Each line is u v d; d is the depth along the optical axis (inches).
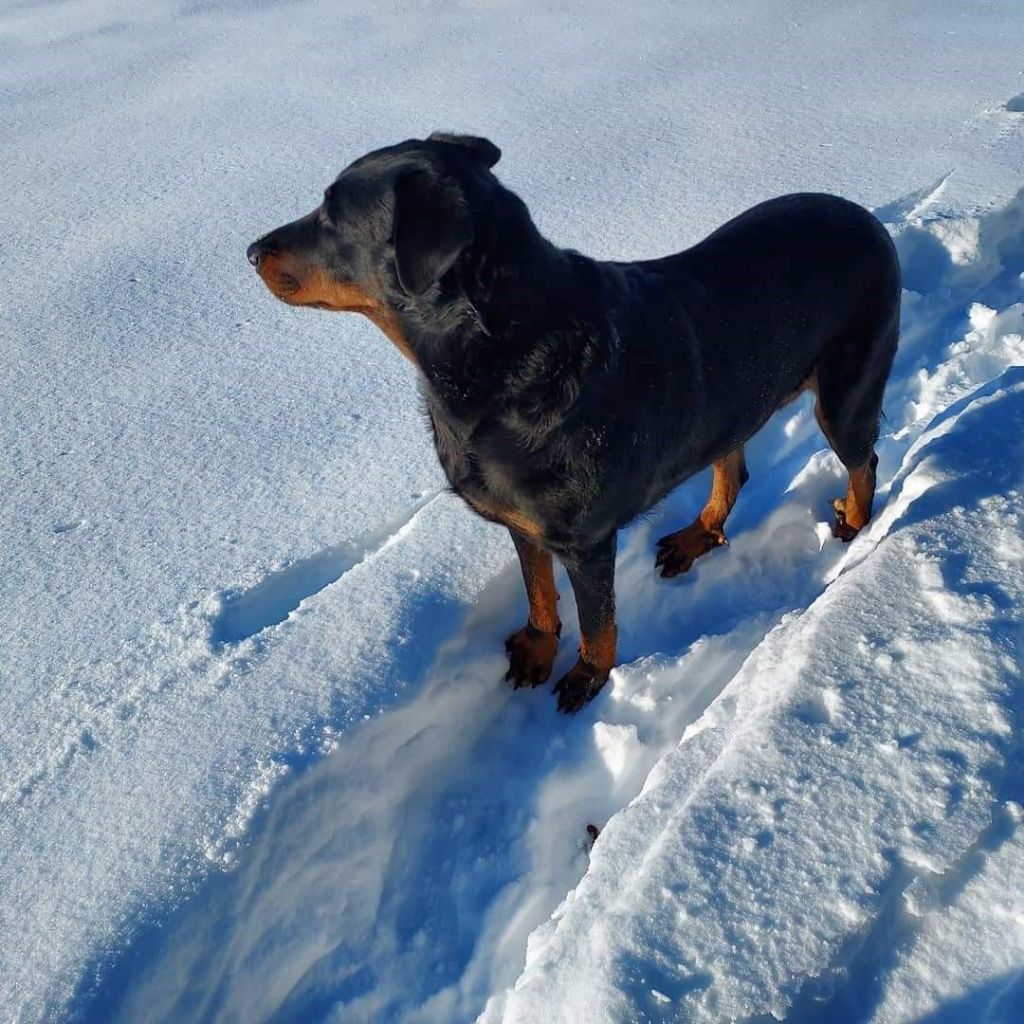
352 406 70.4
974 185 86.4
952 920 34.2
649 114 113.5
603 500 45.9
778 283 50.9
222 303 83.7
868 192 89.8
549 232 88.5
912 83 116.1
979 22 136.6
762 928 34.3
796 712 41.4
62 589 56.4
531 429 43.5
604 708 51.1
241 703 47.1
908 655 42.9
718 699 45.2
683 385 47.7
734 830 37.4
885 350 55.2
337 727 45.5
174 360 76.7
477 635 53.4
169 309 83.2
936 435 57.9
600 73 127.9
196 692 48.0
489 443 44.2
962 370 67.3
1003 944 33.3
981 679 41.1
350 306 47.3
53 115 125.6
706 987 33.1
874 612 45.5
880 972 33.5
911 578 46.9
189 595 55.0
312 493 62.3
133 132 118.8
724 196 92.2
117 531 60.4
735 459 56.5
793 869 35.9
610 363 44.3
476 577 53.6
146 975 37.5
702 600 56.9
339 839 44.0
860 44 131.8
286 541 58.4
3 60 148.3
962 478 52.3
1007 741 38.7
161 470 65.3
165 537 59.6
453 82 128.3
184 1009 38.1
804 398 67.1
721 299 49.5
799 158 98.7
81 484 64.5
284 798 42.8
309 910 42.1
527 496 45.4
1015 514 49.5
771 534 59.7
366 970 41.8
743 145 103.2
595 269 45.6
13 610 55.2
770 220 53.1
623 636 55.2
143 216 98.3
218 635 52.1
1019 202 82.9
